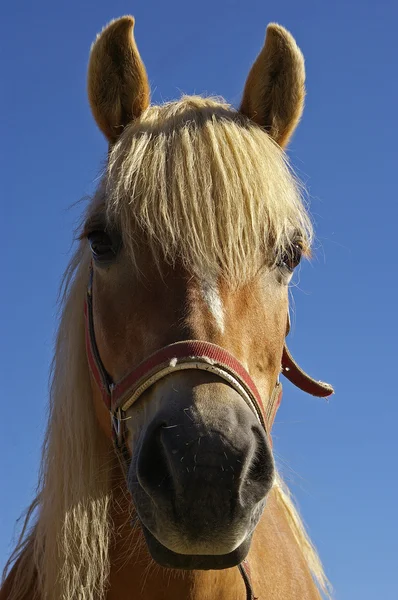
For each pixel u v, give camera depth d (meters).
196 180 2.80
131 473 2.54
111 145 3.33
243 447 2.33
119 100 3.31
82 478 2.97
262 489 2.41
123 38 3.27
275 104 3.40
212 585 2.88
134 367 2.75
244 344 2.74
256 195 2.83
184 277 2.72
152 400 2.64
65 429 3.06
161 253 2.77
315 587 3.67
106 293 2.91
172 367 2.57
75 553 2.89
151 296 2.75
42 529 3.03
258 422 2.51
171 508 2.33
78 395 3.10
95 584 2.91
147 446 2.44
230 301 2.72
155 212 2.79
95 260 2.96
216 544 2.29
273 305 2.91
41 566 2.98
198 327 2.63
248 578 2.85
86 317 3.17
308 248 3.19
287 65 3.37
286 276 3.02
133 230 2.83
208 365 2.56
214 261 2.71
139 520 2.64
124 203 2.87
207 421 2.37
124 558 2.95
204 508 2.28
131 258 2.82
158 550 2.40
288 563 3.47
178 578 2.85
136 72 3.29
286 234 2.95
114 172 3.00
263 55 3.37
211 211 2.75
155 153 2.91
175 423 2.40
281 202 2.93
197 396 2.47
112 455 3.05
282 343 3.02
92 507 2.94
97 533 2.92
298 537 3.90
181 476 2.30
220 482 2.29
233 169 2.84
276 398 3.15
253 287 2.83
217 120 3.05
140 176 2.88
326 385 3.87
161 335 2.67
